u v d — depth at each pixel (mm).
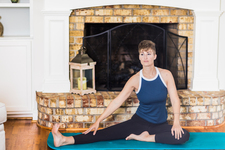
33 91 3877
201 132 3352
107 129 3066
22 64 3838
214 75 3949
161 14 3902
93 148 2887
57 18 3775
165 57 3848
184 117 3580
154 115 3014
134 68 3932
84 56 3672
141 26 3896
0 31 4086
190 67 3979
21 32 4188
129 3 3809
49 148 2996
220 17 3916
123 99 3035
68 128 3525
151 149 2871
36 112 3865
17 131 3490
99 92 3820
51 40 3803
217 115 3641
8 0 4125
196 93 3762
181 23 3922
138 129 3051
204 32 3896
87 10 3850
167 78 2949
